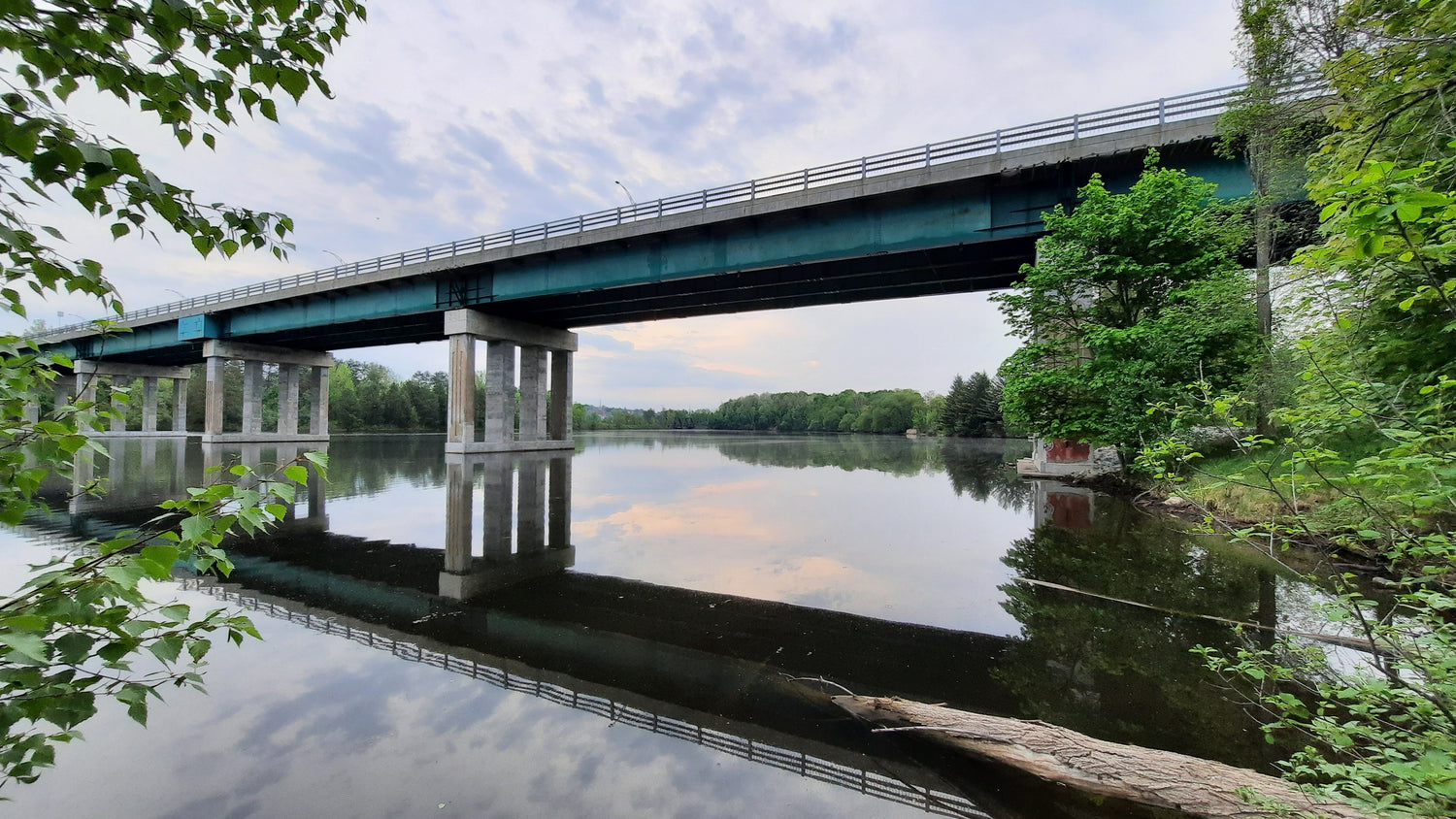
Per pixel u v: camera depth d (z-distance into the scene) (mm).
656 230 25000
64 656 1657
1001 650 6227
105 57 1851
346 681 5344
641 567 9781
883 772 4031
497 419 36156
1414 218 2115
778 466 31547
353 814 3443
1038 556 10445
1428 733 2602
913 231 21000
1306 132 12055
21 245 1848
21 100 1698
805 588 8586
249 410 44156
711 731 4566
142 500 14977
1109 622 7059
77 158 1692
